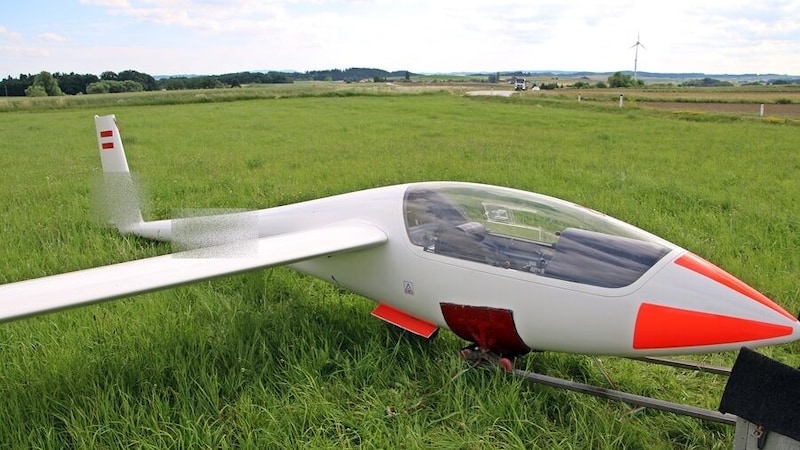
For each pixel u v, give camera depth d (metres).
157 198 9.16
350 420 3.47
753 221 7.92
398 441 3.25
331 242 4.18
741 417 2.73
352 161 13.50
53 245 6.47
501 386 3.72
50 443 3.21
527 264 3.73
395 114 30.52
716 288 3.28
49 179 11.34
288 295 5.41
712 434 3.51
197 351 4.09
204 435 3.29
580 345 3.60
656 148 16.47
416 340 4.44
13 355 4.09
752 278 5.57
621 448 3.36
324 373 4.05
